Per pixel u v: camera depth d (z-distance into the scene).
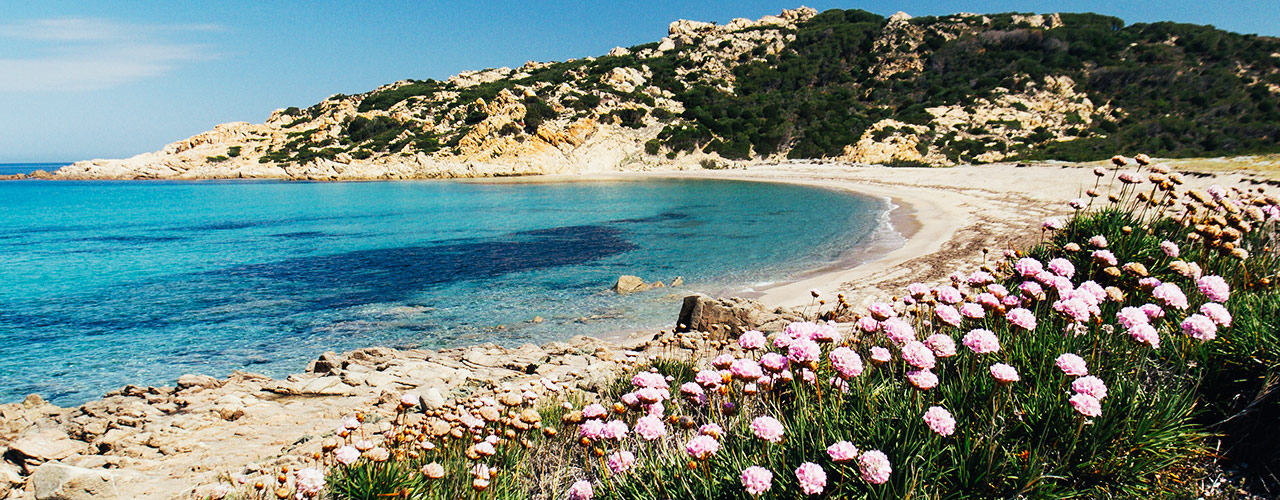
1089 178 36.62
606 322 14.89
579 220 38.09
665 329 13.10
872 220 33.03
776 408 3.89
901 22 121.62
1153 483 3.38
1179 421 3.49
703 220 36.53
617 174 87.38
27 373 12.40
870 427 3.42
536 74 129.12
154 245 30.91
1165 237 7.15
